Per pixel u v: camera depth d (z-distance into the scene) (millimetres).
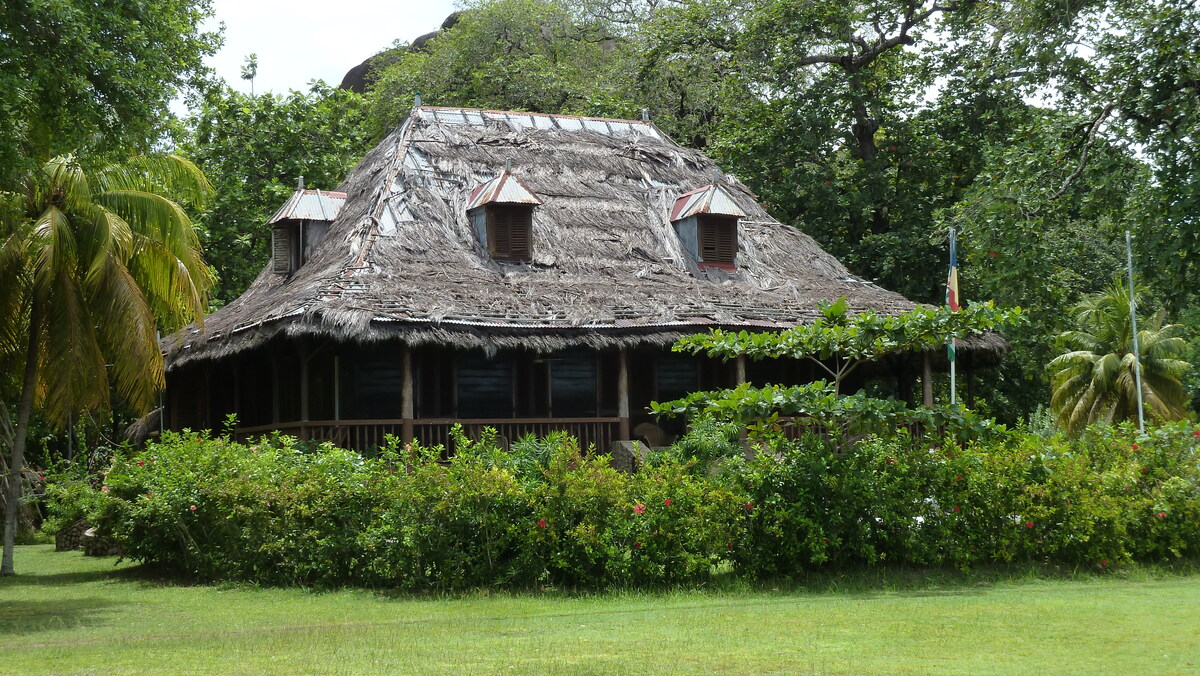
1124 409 39125
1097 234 40531
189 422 26656
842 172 33875
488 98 42406
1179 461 14500
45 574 16156
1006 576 12773
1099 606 10555
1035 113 28719
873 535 12961
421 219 22125
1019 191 24250
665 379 23438
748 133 33438
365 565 12977
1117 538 13414
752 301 22359
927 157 32125
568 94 42781
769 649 8594
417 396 21547
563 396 22750
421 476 12703
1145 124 23312
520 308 20188
